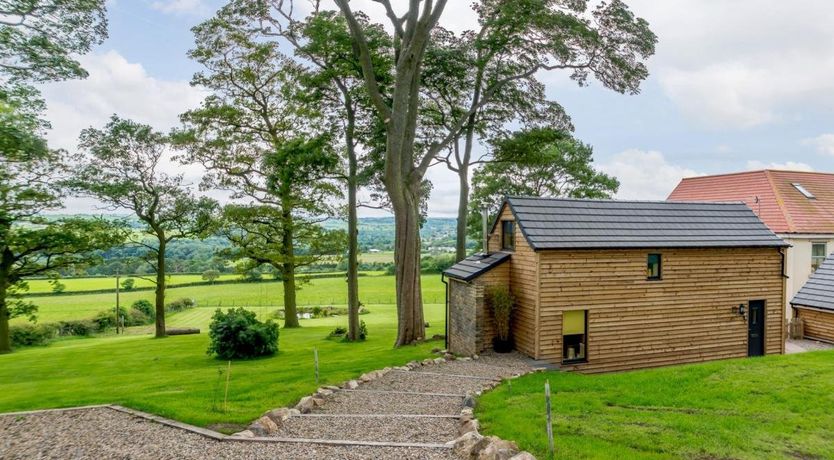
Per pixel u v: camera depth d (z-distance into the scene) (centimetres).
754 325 1697
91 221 2642
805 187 2748
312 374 1278
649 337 1550
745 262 1670
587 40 1761
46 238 2470
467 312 1630
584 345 1495
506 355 1532
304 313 4103
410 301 1991
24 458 666
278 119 2892
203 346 2377
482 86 2239
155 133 2733
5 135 1617
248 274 3241
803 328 2083
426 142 2325
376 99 1830
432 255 6750
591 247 1459
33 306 2661
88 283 5519
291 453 664
